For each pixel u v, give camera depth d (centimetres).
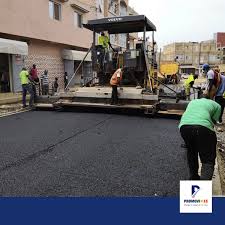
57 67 2159
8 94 1611
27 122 958
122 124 938
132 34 1351
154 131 845
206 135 429
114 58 1213
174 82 2089
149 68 1153
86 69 2394
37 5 1847
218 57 7994
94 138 761
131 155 628
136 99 1083
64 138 757
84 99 1156
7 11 1606
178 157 619
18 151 645
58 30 2073
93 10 2664
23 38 1781
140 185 477
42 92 1758
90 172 530
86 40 2464
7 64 1720
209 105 454
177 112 1048
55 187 466
